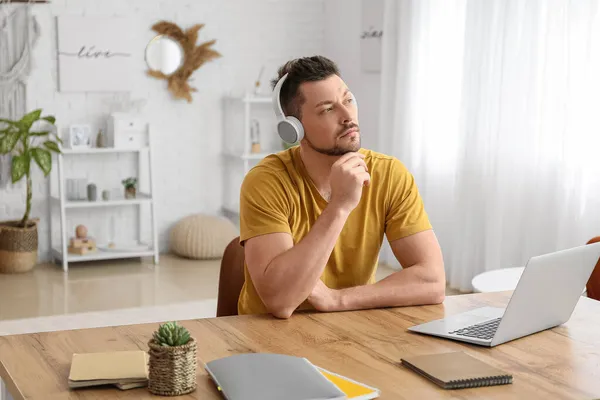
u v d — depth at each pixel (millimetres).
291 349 1584
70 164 5777
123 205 5992
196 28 5988
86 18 5672
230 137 6242
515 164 4484
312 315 1856
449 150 5109
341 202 1867
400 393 1336
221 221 5977
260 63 6277
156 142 6027
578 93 4074
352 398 1282
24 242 5352
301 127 1955
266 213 1962
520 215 4512
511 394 1342
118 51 5789
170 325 1347
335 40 6309
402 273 1991
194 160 6168
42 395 1319
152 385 1327
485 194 4688
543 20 4305
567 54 4105
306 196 2047
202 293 4902
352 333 1704
